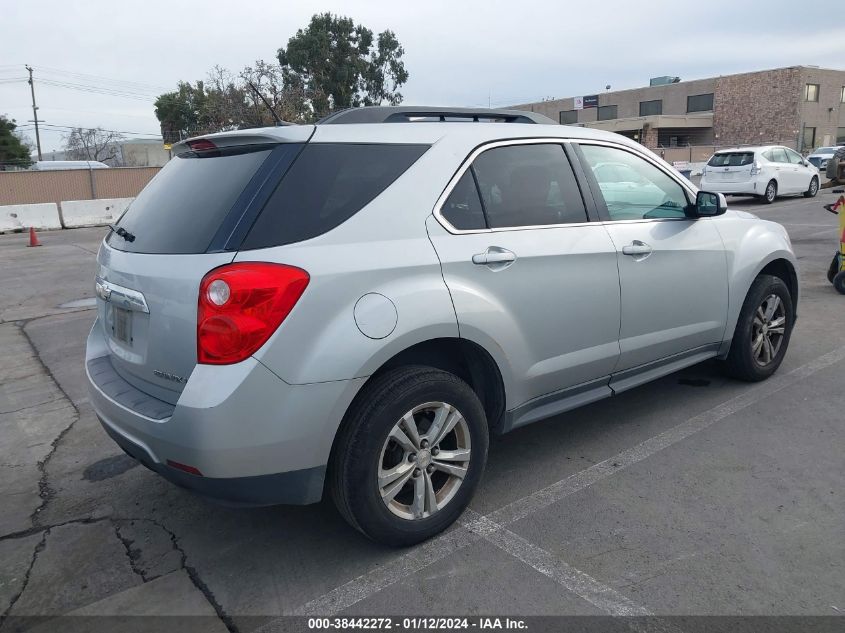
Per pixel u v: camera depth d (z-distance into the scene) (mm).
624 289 3729
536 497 3455
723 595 2643
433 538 3115
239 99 34250
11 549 3215
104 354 3383
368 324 2695
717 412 4426
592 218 3674
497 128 3412
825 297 7473
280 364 2537
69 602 2791
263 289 2498
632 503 3354
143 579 2930
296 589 2809
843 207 7508
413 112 3314
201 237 2693
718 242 4348
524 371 3318
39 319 8195
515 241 3246
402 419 2842
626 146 4059
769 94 46844
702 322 4305
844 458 3740
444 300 2912
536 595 2693
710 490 3449
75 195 26391
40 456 4297
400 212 2920
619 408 4586
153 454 2697
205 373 2518
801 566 2805
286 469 2629
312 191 2754
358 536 3186
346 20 43500
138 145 54031
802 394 4672
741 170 19000
